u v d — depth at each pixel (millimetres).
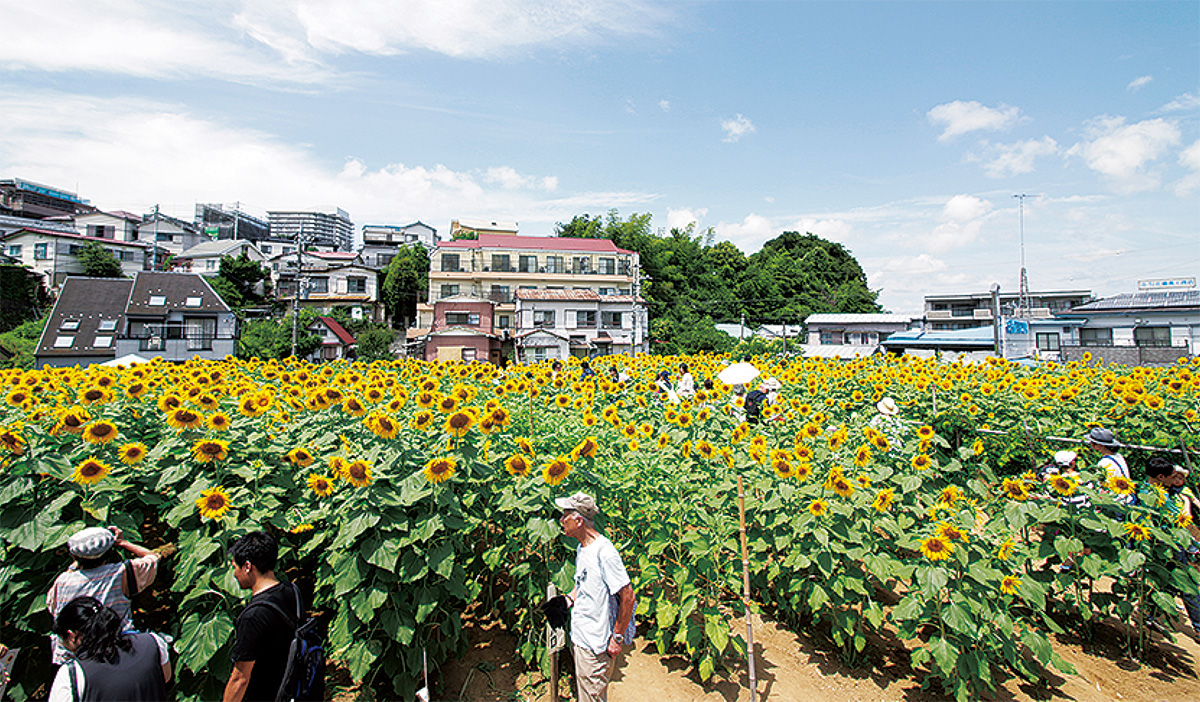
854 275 69812
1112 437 5086
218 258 53688
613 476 4488
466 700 3666
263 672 2764
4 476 3379
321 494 3645
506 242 48312
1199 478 5523
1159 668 4051
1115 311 31703
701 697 3742
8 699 3416
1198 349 29984
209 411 4762
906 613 3486
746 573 3607
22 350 33094
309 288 49594
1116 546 3809
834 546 3686
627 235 58906
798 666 4043
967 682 3648
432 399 4168
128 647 2791
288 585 3000
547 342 39875
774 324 57531
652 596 4160
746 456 4461
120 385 6715
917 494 4469
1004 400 7367
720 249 63688
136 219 54688
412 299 50281
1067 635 4410
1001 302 49688
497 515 4012
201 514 3486
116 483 3609
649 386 8445
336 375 8109
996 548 3633
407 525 3312
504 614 4477
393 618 3359
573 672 3918
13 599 3475
